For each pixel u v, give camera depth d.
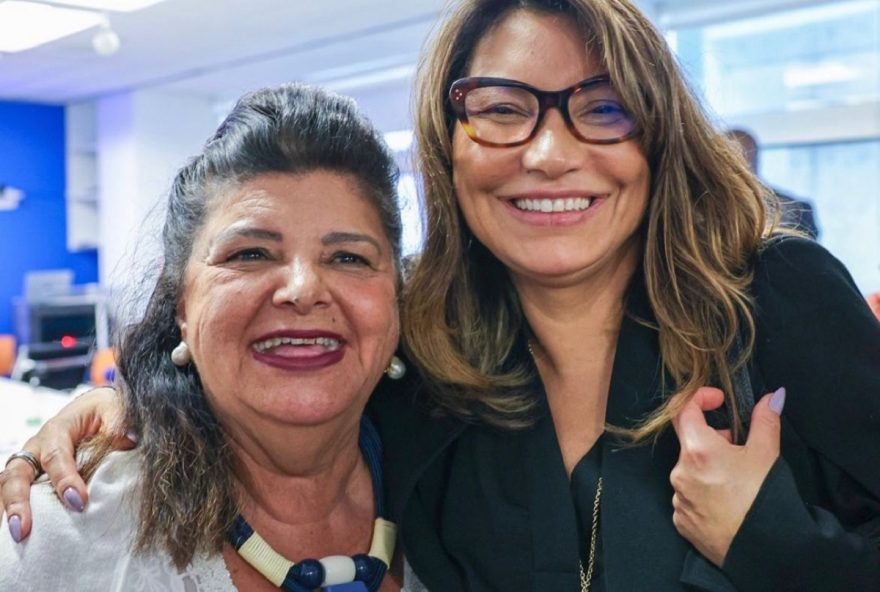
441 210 1.31
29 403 4.21
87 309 6.46
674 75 1.18
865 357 1.10
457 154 1.25
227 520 1.16
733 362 1.16
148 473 1.16
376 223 1.18
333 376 1.13
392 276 1.21
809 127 4.97
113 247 7.82
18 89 7.48
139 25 4.95
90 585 1.12
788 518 1.05
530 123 1.17
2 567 1.14
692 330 1.18
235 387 1.11
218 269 1.12
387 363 1.23
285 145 1.13
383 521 1.27
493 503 1.26
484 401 1.28
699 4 4.56
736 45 5.23
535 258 1.20
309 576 1.15
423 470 1.28
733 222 1.20
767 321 1.14
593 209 1.19
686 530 1.11
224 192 1.14
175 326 1.24
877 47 4.83
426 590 1.28
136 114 7.45
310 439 1.16
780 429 1.13
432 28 1.31
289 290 1.08
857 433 1.09
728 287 1.17
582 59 1.17
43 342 6.32
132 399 1.23
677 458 1.19
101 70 6.45
